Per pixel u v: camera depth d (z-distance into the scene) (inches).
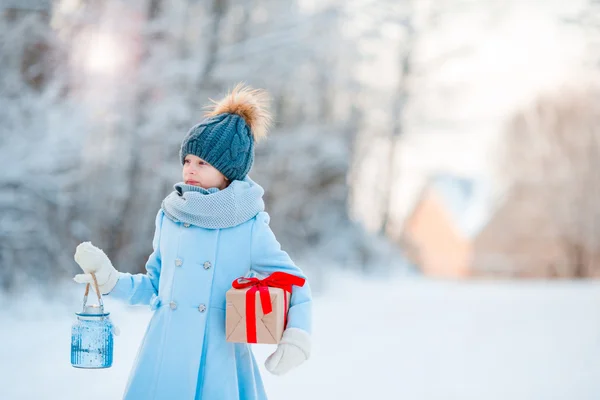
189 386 111.5
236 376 115.2
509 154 1622.8
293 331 110.9
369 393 229.9
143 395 112.7
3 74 447.8
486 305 621.3
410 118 935.7
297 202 734.5
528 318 503.5
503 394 233.6
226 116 125.2
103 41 497.7
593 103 1359.5
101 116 480.1
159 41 541.0
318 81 721.0
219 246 118.0
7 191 433.7
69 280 455.2
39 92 462.3
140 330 355.9
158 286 125.1
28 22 460.8
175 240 119.7
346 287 736.3
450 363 299.0
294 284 115.2
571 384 253.3
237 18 640.4
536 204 1647.4
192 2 600.7
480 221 1964.8
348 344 347.3
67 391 212.4
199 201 117.2
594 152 1509.6
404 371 274.7
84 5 498.9
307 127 722.8
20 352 281.6
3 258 427.5
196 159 122.3
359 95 830.5
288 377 253.8
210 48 607.2
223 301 117.0
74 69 479.8
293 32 647.1
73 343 117.2
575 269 1662.2
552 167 1562.5
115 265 529.3
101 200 515.8
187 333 114.2
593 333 415.2
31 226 437.1
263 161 692.1
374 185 1017.5
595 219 1546.5
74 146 441.4
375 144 959.6
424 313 530.6
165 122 529.7
